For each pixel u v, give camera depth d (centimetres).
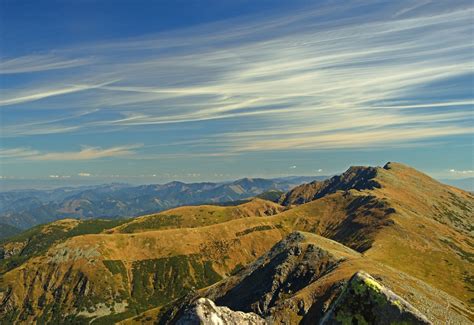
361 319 1296
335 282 11538
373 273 11794
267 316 11156
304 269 15175
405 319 1265
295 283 14850
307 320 10238
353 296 1327
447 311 10494
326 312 1413
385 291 1317
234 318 1631
